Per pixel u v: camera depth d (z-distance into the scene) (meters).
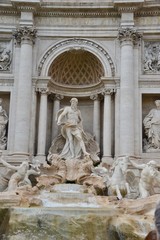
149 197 17.66
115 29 29.73
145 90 28.75
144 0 28.67
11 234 15.35
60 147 28.23
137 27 29.70
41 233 15.24
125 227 14.32
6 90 28.72
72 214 15.47
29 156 27.19
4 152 27.47
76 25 29.86
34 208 16.09
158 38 29.69
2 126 28.27
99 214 15.40
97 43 29.59
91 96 30.52
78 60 30.36
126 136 27.17
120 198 20.75
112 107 29.03
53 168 25.36
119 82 28.75
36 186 23.20
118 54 29.39
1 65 29.33
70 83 31.16
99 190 23.11
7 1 29.42
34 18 29.92
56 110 30.19
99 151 28.38
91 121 31.09
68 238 14.95
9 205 17.94
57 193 20.86
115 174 22.16
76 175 24.67
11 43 29.91
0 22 29.80
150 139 28.12
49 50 29.47
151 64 29.33
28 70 28.38
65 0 30.53
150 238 2.11
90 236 14.91
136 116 28.16
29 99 28.03
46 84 28.67
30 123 27.94
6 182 24.36
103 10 29.67
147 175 20.28
